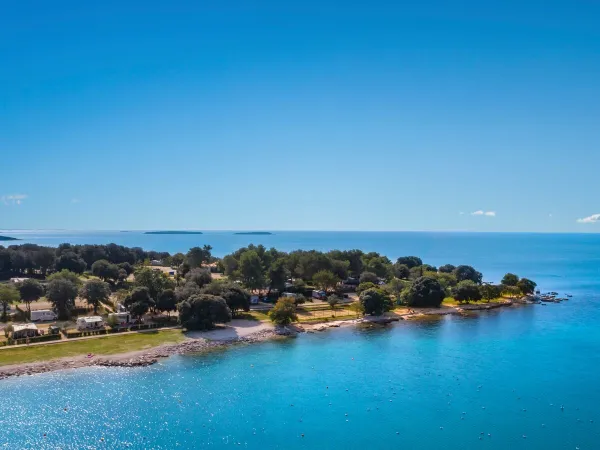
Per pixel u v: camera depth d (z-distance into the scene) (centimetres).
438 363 12200
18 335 12781
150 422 8488
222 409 9125
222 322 15638
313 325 16212
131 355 12000
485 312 19650
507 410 9350
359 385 10538
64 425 8256
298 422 8662
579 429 8581
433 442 8031
